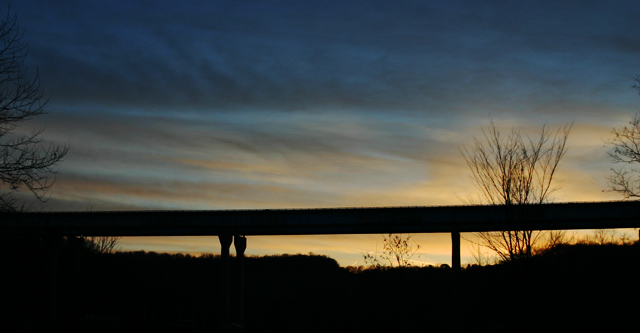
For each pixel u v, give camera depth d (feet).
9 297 222.28
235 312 272.72
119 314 293.02
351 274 186.19
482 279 111.34
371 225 250.98
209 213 266.57
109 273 284.00
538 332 92.27
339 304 202.59
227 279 264.72
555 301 95.40
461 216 240.94
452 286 172.55
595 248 154.71
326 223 257.34
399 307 155.02
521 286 93.76
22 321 215.72
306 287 304.50
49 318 238.89
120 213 266.77
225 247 267.18
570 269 109.19
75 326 229.86
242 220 264.31
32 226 258.37
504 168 98.73
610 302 123.95
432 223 243.60
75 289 251.19
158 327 270.05
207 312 372.99
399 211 249.75
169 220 267.18
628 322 119.65
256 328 248.73
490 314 120.26
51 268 251.60
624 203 222.28
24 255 259.19
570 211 226.17
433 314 157.17
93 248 290.56
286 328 213.66
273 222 262.06
